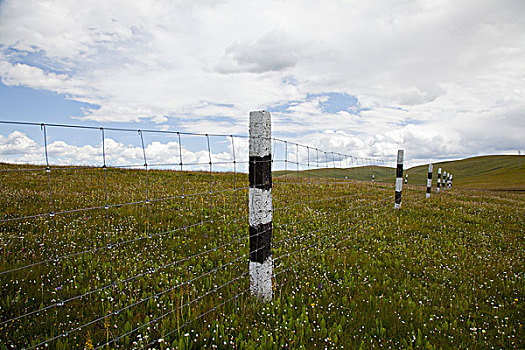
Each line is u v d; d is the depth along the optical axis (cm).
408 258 819
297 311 499
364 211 1383
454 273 743
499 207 1892
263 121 494
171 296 489
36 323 400
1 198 1052
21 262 579
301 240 880
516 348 468
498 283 703
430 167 2155
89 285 512
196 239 798
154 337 395
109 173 1959
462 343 462
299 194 1631
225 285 556
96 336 388
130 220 908
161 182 1753
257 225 505
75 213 952
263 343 400
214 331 409
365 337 454
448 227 1217
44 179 1574
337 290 597
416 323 508
